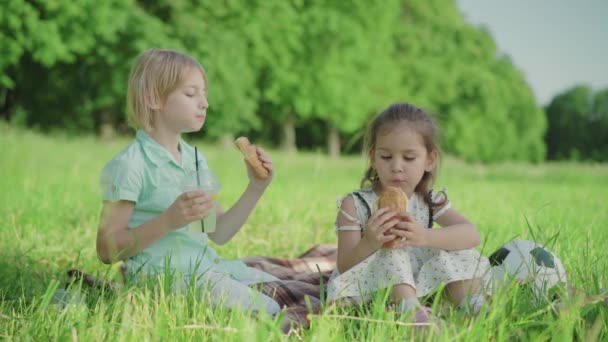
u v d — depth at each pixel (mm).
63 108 27172
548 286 3135
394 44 35031
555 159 67062
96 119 27531
